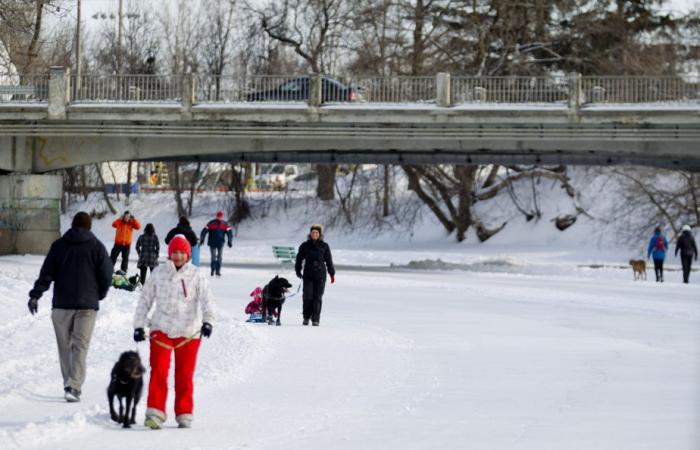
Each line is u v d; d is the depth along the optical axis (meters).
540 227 173.25
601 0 176.50
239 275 101.19
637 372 41.22
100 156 122.31
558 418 31.41
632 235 158.50
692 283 104.94
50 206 124.94
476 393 35.88
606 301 77.69
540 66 175.00
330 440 27.91
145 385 36.06
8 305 57.94
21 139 123.94
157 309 29.83
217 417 31.05
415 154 125.38
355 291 85.50
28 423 28.75
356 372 40.34
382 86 115.00
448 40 166.88
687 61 174.25
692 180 151.25
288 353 45.59
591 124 110.75
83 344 33.34
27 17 88.25
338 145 116.31
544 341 51.78
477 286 93.12
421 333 54.69
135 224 89.31
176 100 116.81
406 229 183.50
